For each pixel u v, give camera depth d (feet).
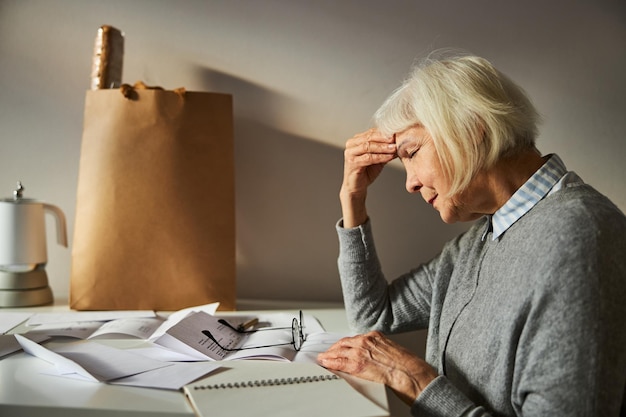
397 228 6.13
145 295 5.22
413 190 4.00
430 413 3.23
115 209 5.24
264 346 3.98
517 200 3.60
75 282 5.23
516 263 3.36
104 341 4.15
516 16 5.95
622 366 2.91
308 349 4.01
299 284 6.17
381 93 6.03
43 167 6.10
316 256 6.15
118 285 5.21
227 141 5.36
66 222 5.97
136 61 6.04
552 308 3.01
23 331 4.40
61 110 6.06
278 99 6.05
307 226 6.14
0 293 5.33
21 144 6.08
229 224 5.32
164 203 5.24
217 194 5.32
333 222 6.14
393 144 4.46
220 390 3.07
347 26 6.00
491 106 3.51
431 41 5.98
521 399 3.08
